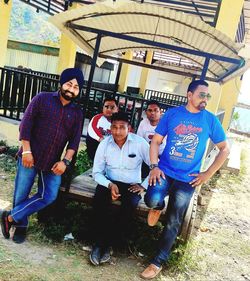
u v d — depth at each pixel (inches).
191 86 120.0
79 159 216.1
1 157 220.7
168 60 646.5
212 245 169.3
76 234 143.9
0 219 133.0
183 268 138.1
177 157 122.3
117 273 126.1
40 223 148.0
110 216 132.9
